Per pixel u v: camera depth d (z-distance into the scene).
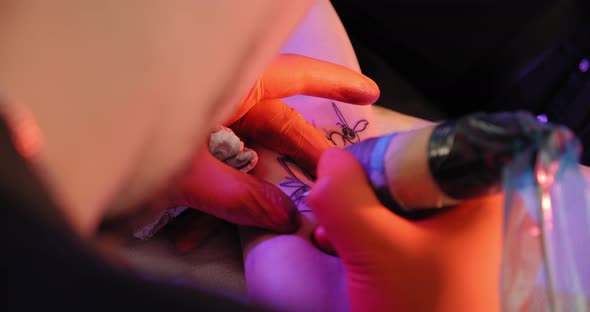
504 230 0.39
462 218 0.42
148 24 0.24
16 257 0.19
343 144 0.54
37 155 0.20
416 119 0.62
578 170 0.39
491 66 0.66
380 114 0.62
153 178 0.29
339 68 0.53
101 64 0.23
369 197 0.42
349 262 0.43
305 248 0.48
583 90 0.66
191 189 0.47
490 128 0.38
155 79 0.24
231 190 0.47
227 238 0.52
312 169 0.52
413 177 0.40
